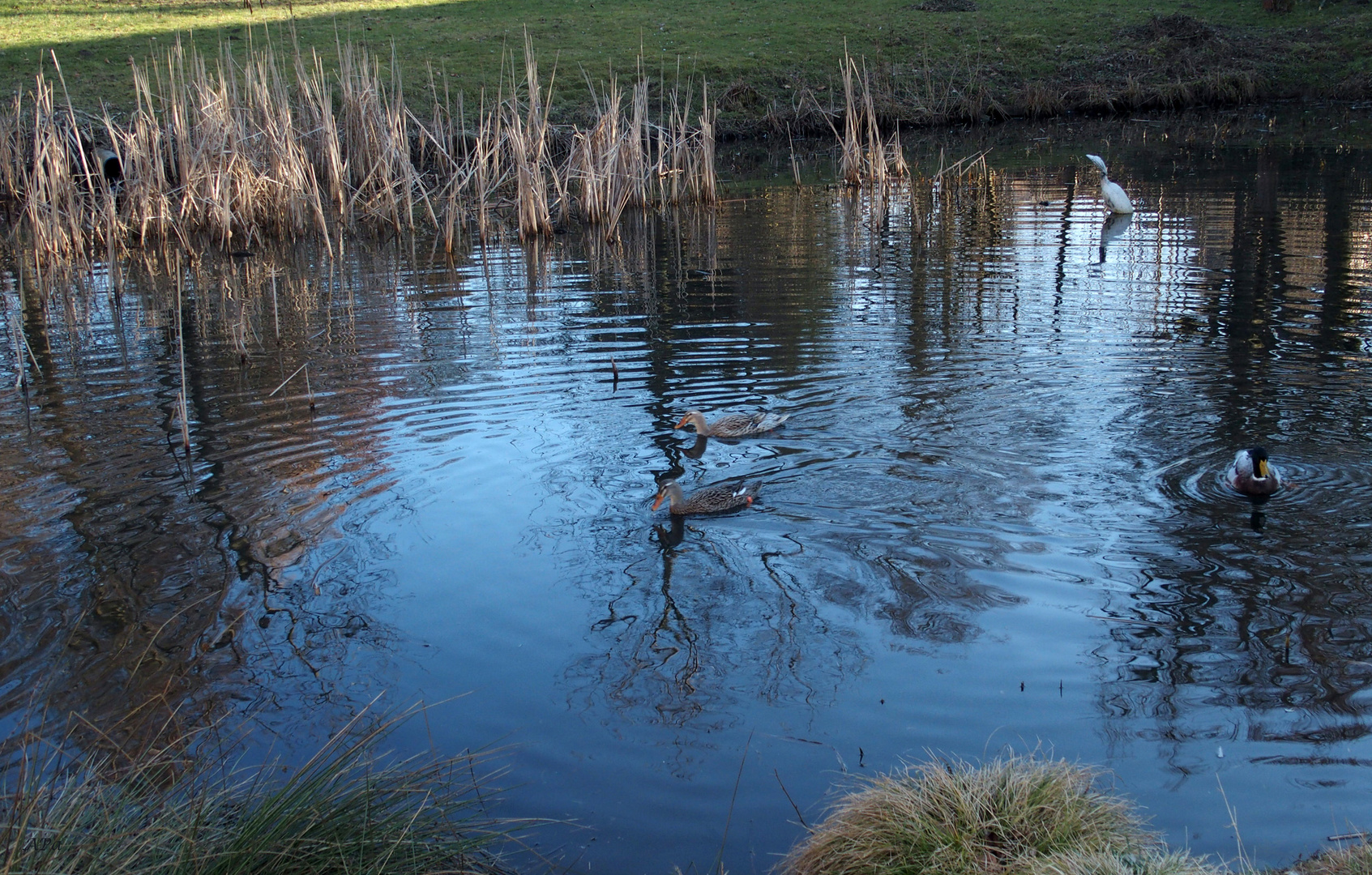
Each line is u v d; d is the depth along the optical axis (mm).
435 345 14742
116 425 11625
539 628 7449
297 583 8141
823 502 9211
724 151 36500
